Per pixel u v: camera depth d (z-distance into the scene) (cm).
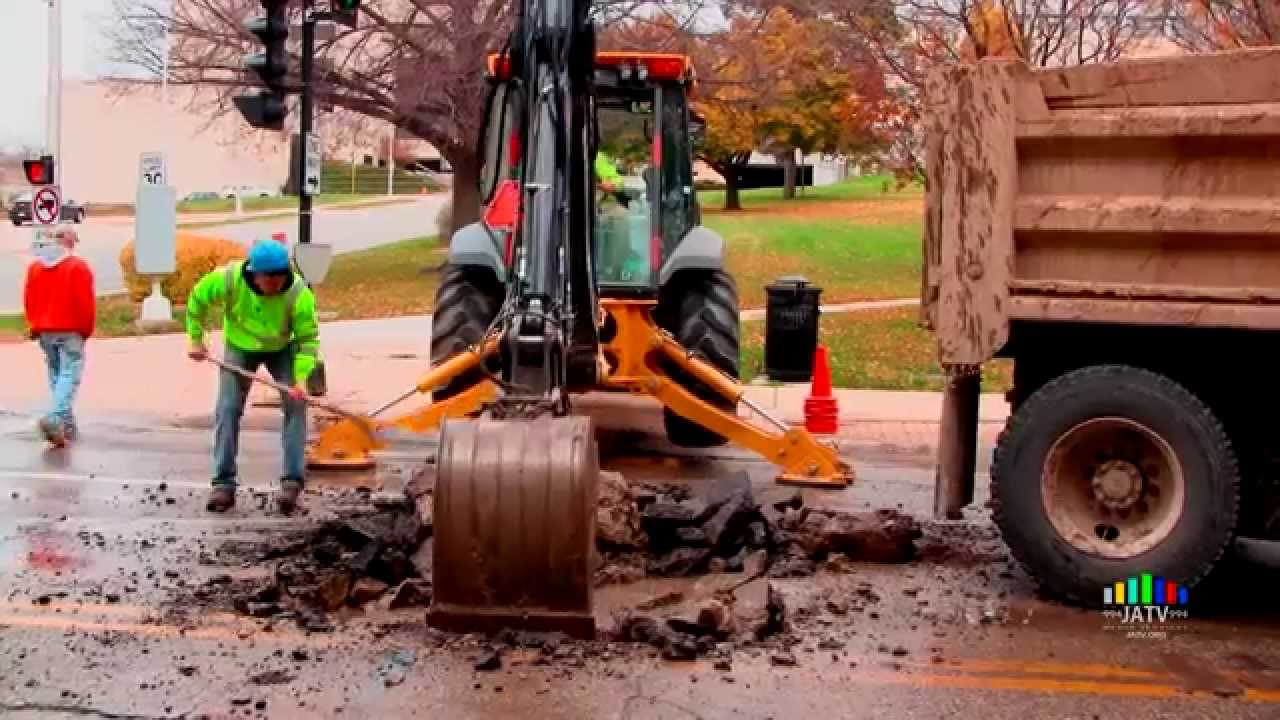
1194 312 675
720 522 757
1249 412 707
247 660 591
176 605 668
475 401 1034
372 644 612
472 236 1134
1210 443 677
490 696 552
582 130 716
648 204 1144
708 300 1183
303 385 898
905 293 2430
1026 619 679
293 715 530
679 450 1229
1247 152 668
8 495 932
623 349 1074
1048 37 1731
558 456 612
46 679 565
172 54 2877
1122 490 699
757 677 582
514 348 652
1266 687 586
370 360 1748
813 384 1316
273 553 766
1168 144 678
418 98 2552
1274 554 849
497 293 1166
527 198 679
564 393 660
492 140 1142
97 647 606
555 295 672
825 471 1037
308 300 902
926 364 1747
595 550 663
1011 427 710
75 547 785
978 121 695
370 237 4200
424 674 575
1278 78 661
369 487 982
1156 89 677
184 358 1741
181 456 1105
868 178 5672
